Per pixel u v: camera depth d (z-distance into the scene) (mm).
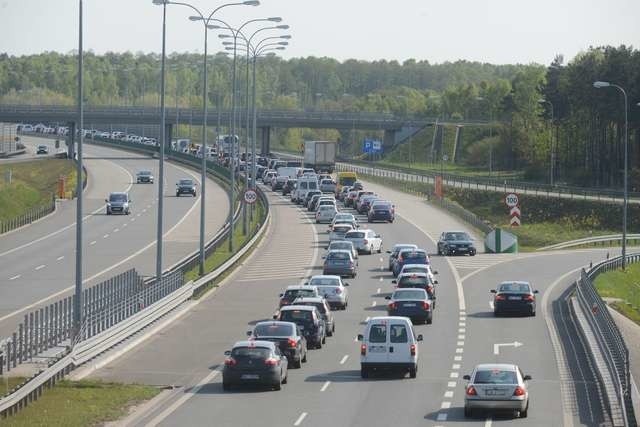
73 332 77812
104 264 140500
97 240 168125
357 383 71562
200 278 118375
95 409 61031
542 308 108938
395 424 58438
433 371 76312
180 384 70938
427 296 100562
